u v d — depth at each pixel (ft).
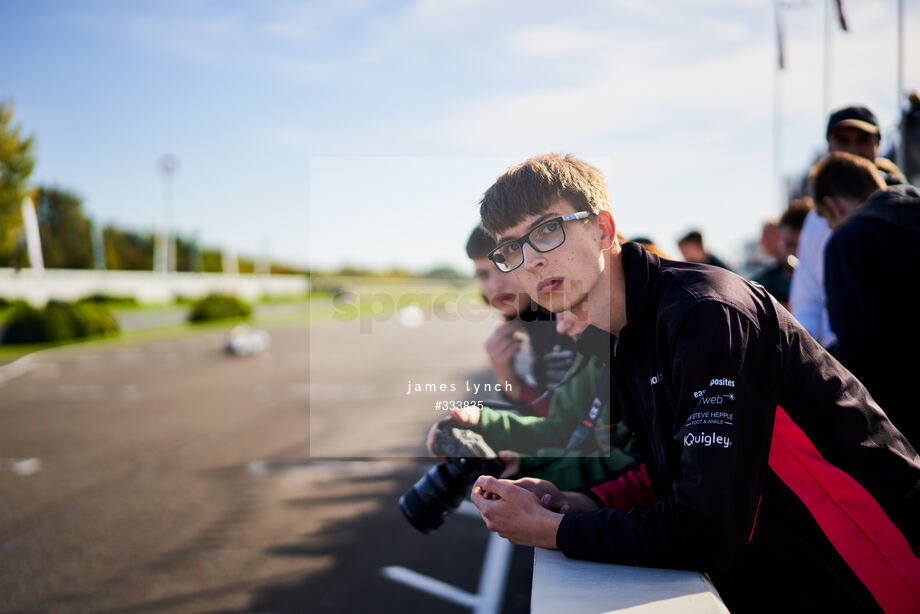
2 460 23.90
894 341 5.82
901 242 5.76
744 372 3.17
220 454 24.06
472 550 13.82
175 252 197.57
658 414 3.55
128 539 15.30
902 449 3.60
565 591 2.99
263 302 153.79
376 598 11.60
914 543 3.46
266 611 11.27
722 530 3.04
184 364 59.16
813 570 3.38
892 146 9.77
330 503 17.52
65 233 178.09
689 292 3.35
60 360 63.16
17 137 98.48
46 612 11.58
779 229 12.32
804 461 3.38
